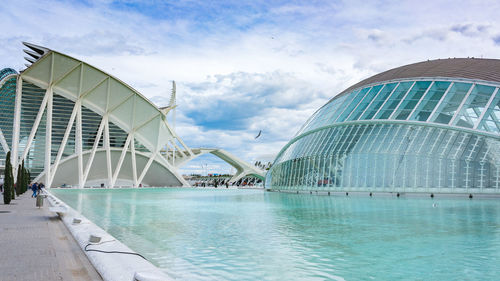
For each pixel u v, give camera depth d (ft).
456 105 103.81
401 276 20.07
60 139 249.96
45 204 72.69
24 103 237.45
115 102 257.96
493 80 103.71
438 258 24.13
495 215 48.73
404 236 32.48
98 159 266.36
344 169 113.60
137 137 278.67
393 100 118.21
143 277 12.10
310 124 147.13
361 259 24.03
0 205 70.90
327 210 58.65
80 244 25.20
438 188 95.30
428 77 116.98
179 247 28.40
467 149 95.40
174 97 334.44
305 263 23.18
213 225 41.04
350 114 125.70
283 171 148.97
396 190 100.01
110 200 95.61
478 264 22.50
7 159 77.05
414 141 104.01
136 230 37.45
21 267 19.25
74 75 238.48
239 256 25.17
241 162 344.69
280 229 37.47
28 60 245.65
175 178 297.74
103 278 16.74
